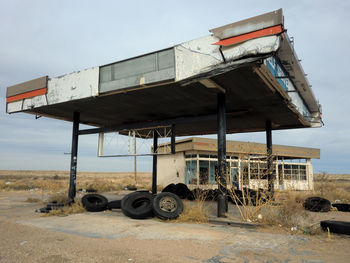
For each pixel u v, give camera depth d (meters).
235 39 7.90
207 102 11.88
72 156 13.70
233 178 15.06
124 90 10.12
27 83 13.29
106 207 11.94
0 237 6.79
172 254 5.38
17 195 20.38
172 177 26.28
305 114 14.44
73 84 11.52
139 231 7.57
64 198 12.80
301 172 29.89
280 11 7.30
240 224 8.33
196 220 9.17
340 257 5.23
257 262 4.92
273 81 9.06
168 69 9.12
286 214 8.82
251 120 14.77
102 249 5.70
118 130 13.25
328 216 10.73
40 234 7.13
